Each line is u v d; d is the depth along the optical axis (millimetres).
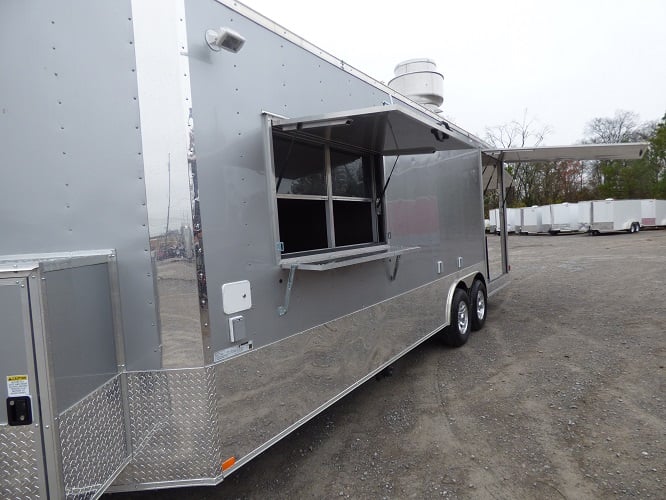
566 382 3781
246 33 2152
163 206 1807
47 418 1396
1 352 1381
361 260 2648
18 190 1829
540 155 6277
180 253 1811
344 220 3070
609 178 35375
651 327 5395
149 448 1864
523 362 4348
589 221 24281
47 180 1821
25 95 1810
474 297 5453
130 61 1800
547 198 36594
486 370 4168
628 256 13422
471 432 2990
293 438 2996
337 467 2641
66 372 1485
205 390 1842
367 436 2994
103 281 1738
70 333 1518
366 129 2611
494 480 2445
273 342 2221
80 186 1820
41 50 1799
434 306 4281
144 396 1851
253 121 2164
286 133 2420
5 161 1820
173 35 1799
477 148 5664
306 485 2473
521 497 2291
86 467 1572
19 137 1816
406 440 2924
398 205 3656
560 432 2936
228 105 2021
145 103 1799
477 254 5602
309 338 2486
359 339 2996
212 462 1869
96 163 1813
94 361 1656
